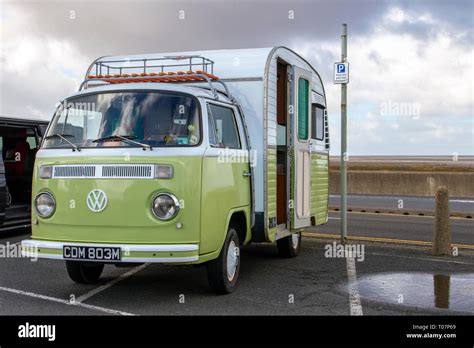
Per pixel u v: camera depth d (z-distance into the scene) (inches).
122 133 255.3
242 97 307.4
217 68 315.6
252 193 300.0
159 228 239.3
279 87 358.0
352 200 810.8
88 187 245.6
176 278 308.8
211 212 252.5
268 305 257.1
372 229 521.0
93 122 263.1
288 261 364.5
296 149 352.5
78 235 246.7
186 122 254.5
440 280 311.4
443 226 388.2
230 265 277.3
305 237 468.8
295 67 350.9
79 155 250.5
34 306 251.3
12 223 431.2
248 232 295.9
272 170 313.6
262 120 303.6
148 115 258.4
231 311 246.7
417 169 1125.7
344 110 418.0
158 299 264.7
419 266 349.7
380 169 1151.0
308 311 248.5
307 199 372.8
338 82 413.4
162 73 294.7
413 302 265.7
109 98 267.6
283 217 358.9
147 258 235.9
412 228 528.7
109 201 242.5
